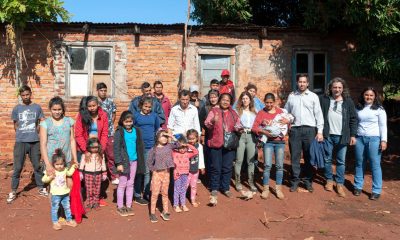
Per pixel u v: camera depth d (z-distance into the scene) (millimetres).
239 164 7277
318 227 5863
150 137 6746
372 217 6309
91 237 5375
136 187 6734
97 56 9922
